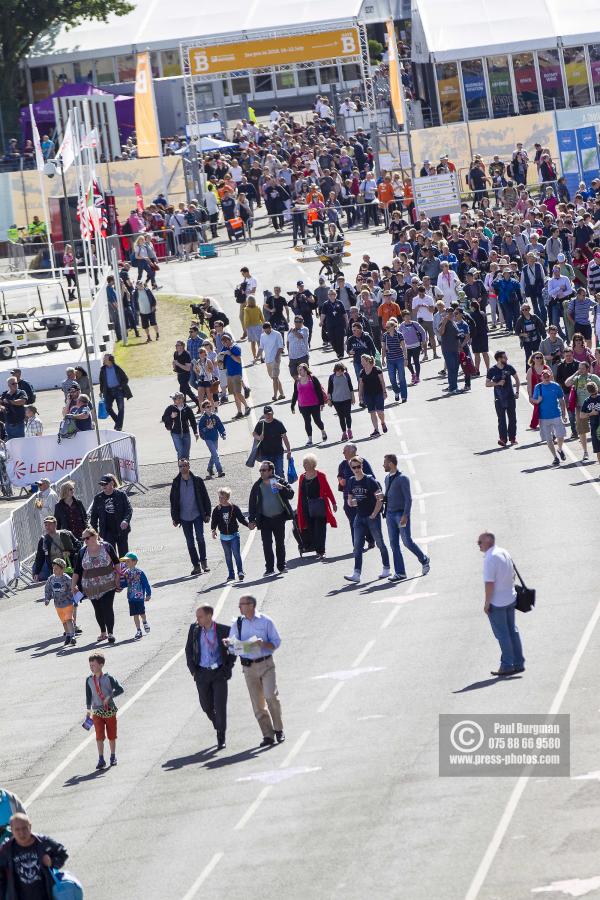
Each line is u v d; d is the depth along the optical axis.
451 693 64.25
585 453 104.44
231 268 195.00
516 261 154.00
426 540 92.31
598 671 63.94
